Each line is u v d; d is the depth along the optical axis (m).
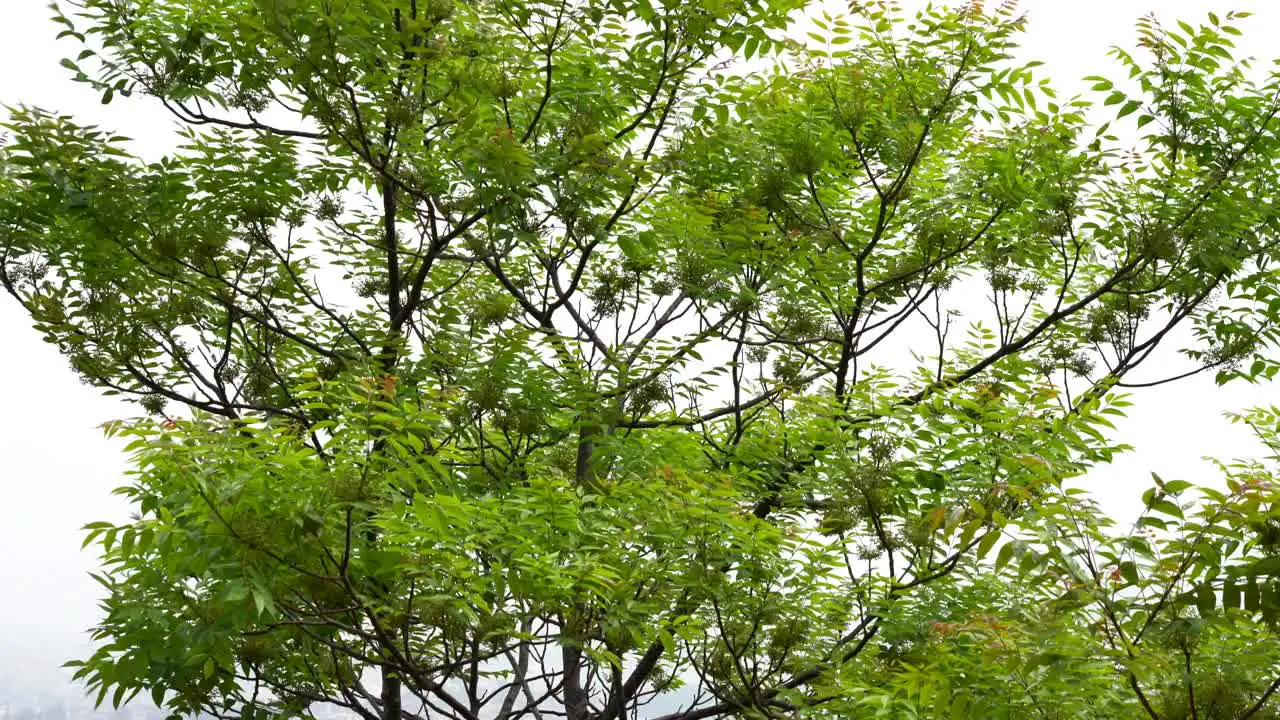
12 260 10.30
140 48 9.77
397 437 7.21
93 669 7.57
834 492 9.19
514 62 9.71
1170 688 5.53
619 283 11.67
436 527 7.12
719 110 10.27
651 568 8.03
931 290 11.40
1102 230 10.69
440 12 8.79
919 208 11.28
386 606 7.79
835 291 11.71
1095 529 5.06
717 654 8.24
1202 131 10.38
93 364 10.79
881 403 9.20
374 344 10.54
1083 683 6.09
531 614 8.00
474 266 12.99
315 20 8.20
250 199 10.59
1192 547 4.94
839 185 11.89
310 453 6.96
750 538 7.77
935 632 7.85
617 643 8.23
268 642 8.27
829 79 11.02
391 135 9.30
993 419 8.52
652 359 10.49
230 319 10.82
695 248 10.35
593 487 9.00
